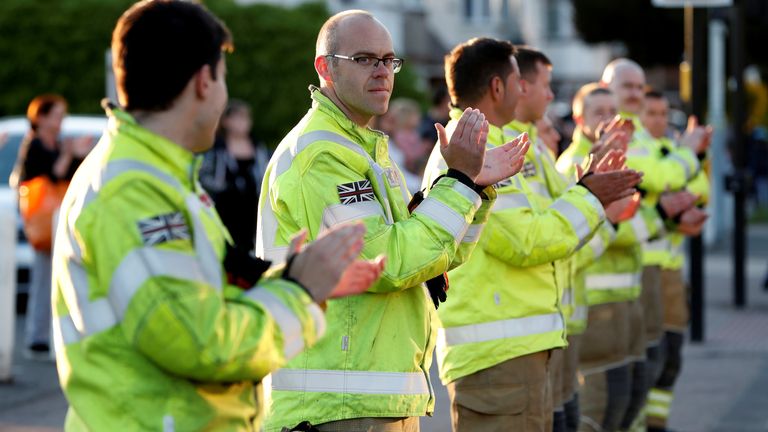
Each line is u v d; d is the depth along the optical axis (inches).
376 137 376.5
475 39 465.7
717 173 1875.0
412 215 350.3
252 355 254.8
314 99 373.7
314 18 2060.8
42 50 1920.5
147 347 248.8
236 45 1978.3
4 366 819.4
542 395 455.5
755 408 772.6
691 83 1014.4
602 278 600.7
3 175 1180.5
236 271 266.8
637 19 2854.3
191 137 264.7
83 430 259.8
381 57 371.9
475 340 442.9
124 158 255.6
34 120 922.1
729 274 1513.3
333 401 353.4
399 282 343.6
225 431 262.8
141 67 257.3
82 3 1921.8
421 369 366.9
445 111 967.6
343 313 354.0
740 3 1148.5
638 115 686.5
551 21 4035.4
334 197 357.7
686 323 727.7
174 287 248.7
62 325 264.4
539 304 451.5
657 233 614.2
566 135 1005.8
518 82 460.4
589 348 601.3
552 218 437.7
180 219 255.6
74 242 257.4
